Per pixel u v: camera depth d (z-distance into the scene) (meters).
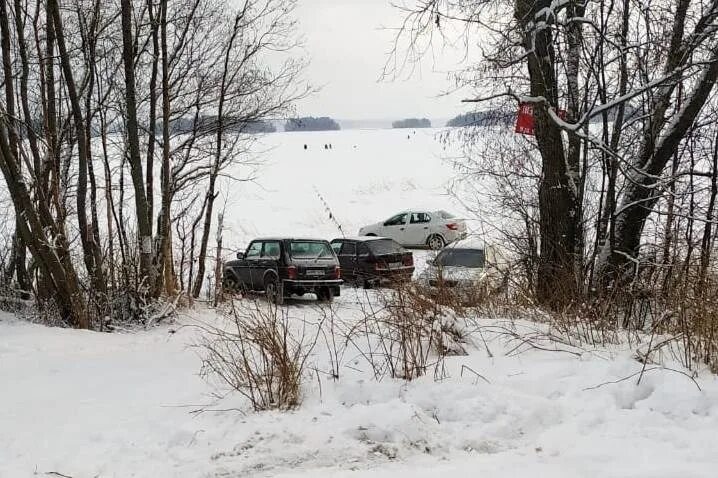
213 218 28.95
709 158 9.59
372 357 5.74
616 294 7.68
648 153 9.38
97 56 12.88
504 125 11.38
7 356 7.64
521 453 4.04
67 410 5.23
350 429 4.34
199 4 13.90
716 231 7.98
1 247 13.00
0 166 10.02
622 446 3.96
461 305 7.68
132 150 11.26
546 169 9.63
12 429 4.74
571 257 9.12
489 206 18.72
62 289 10.41
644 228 9.43
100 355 7.90
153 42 12.75
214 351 6.02
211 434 4.44
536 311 7.94
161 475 3.83
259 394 5.23
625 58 9.36
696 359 5.25
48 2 10.94
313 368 5.57
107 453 4.20
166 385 5.98
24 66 11.96
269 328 6.27
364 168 51.91
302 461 3.98
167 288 12.52
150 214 12.16
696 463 3.65
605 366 5.12
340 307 10.23
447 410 4.65
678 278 6.46
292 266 14.61
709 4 8.70
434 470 3.78
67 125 12.12
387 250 17.55
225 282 13.80
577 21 8.35
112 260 11.34
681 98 9.55
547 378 5.06
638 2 8.81
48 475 3.87
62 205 12.14
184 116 14.33
